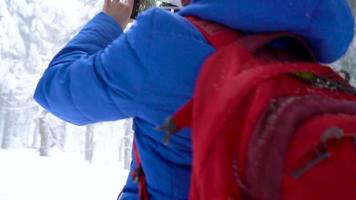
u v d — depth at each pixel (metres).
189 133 1.03
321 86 0.95
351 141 0.84
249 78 0.86
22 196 6.17
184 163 1.04
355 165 0.81
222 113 0.84
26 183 7.08
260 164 0.79
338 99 0.92
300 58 1.09
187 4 1.22
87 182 8.13
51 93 1.14
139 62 1.02
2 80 16.58
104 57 1.06
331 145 0.82
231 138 0.84
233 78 0.88
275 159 0.79
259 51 1.02
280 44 1.07
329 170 0.80
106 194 7.29
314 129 0.81
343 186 0.80
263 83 0.87
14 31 17.48
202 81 0.91
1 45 17.14
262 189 0.79
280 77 0.90
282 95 0.88
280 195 0.79
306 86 0.92
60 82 1.11
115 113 1.08
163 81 1.01
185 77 1.00
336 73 1.04
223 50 0.95
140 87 1.02
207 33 1.04
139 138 1.10
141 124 1.10
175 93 1.01
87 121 1.15
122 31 1.26
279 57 1.04
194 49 1.01
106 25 1.23
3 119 17.52
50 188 7.01
